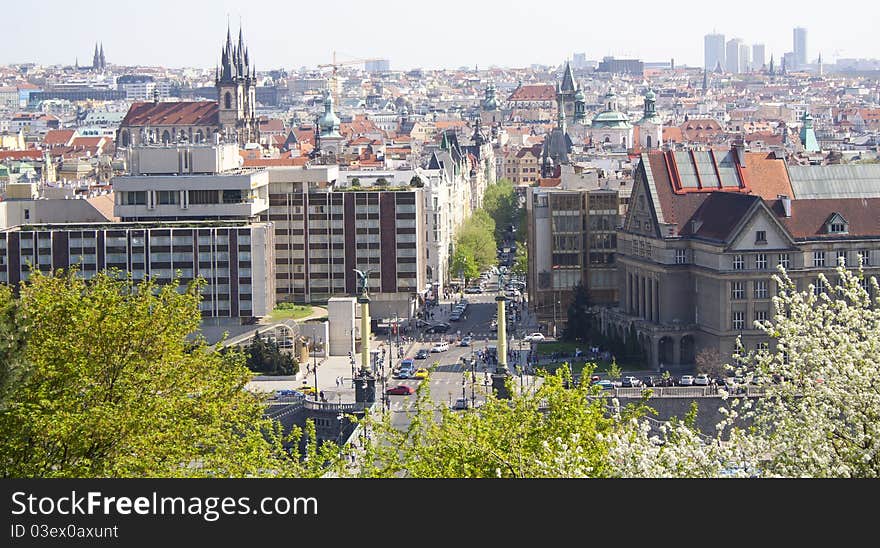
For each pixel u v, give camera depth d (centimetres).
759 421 16100
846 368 15225
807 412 15288
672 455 15275
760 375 16400
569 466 15850
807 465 14975
